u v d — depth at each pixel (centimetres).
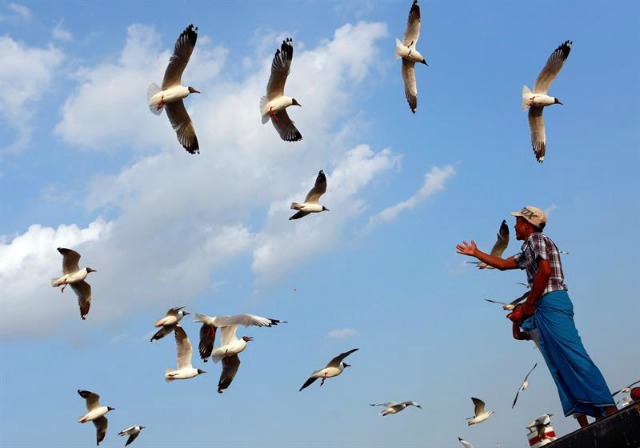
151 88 1568
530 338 809
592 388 705
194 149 1598
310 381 1933
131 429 2316
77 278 1909
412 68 1805
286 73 1644
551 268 750
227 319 1487
